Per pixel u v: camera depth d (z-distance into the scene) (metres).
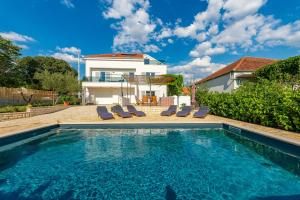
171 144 8.68
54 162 6.48
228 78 26.27
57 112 17.22
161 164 6.30
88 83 27.73
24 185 4.85
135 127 11.31
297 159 5.92
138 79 22.41
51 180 5.14
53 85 26.55
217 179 5.17
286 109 8.09
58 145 8.43
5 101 17.56
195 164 6.30
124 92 29.66
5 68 26.80
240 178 5.20
